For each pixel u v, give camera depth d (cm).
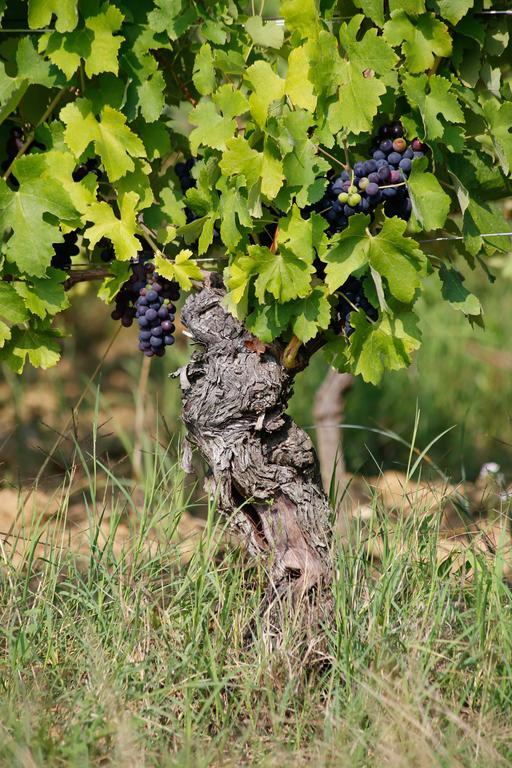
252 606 647
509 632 614
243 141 564
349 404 1280
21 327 641
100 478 1109
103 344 1633
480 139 643
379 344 594
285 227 579
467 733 547
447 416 1288
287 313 594
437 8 570
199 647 624
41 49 573
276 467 622
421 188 567
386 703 549
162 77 599
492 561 695
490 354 1345
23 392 1388
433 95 567
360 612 629
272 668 601
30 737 538
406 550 677
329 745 538
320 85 556
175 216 633
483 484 950
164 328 624
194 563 668
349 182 576
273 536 630
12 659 606
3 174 632
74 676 614
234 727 591
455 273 628
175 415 1249
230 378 602
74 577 696
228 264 634
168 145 615
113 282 614
